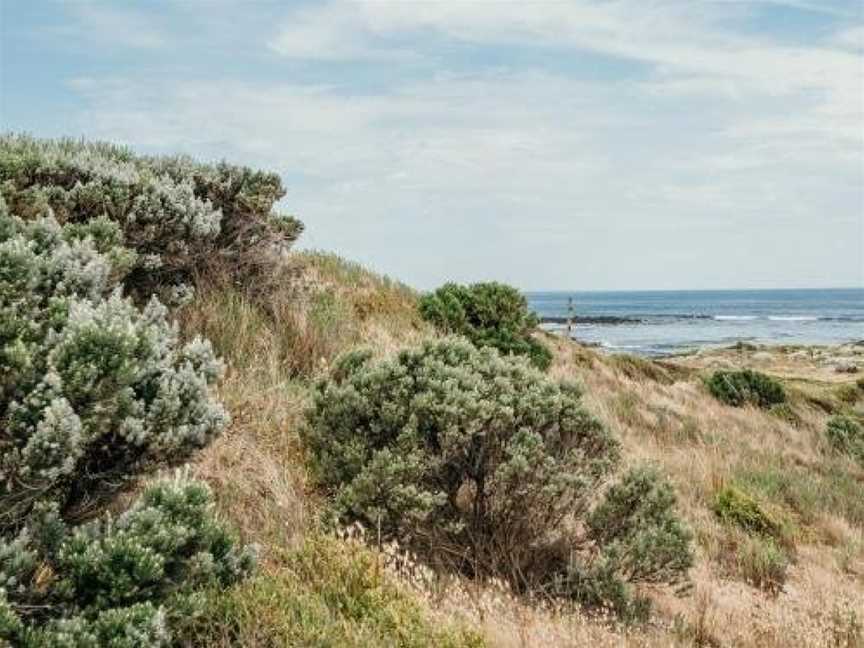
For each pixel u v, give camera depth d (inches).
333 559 185.9
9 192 261.0
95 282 162.2
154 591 129.6
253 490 215.6
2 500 123.0
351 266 602.2
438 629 170.9
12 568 119.6
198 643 146.3
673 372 986.1
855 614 281.7
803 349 2252.7
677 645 229.8
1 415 125.4
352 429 255.9
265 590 162.4
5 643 110.0
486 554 245.1
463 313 572.7
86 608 121.7
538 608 215.6
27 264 141.1
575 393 285.9
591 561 257.6
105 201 275.7
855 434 851.4
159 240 296.4
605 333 4212.6
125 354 128.8
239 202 347.9
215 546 147.5
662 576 256.4
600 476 269.6
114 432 138.3
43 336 136.7
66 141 356.8
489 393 263.7
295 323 348.8
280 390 280.2
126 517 135.9
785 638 256.8
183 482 142.3
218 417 149.6
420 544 240.8
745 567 344.8
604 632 209.6
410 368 275.3
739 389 909.2
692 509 402.3
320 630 156.4
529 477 244.8
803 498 517.0
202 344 161.5
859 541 451.2
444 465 251.0
